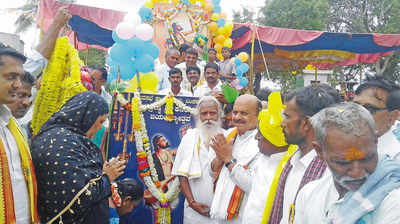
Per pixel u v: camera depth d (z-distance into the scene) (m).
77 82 2.81
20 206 1.88
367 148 0.96
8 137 1.91
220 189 2.46
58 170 1.99
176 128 3.49
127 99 3.44
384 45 10.55
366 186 0.98
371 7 22.00
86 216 2.19
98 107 2.29
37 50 2.71
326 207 1.17
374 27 22.14
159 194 3.30
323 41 10.63
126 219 3.32
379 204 0.94
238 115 2.51
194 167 3.07
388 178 0.96
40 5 7.29
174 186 3.33
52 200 1.99
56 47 2.75
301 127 1.57
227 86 3.55
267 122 1.82
